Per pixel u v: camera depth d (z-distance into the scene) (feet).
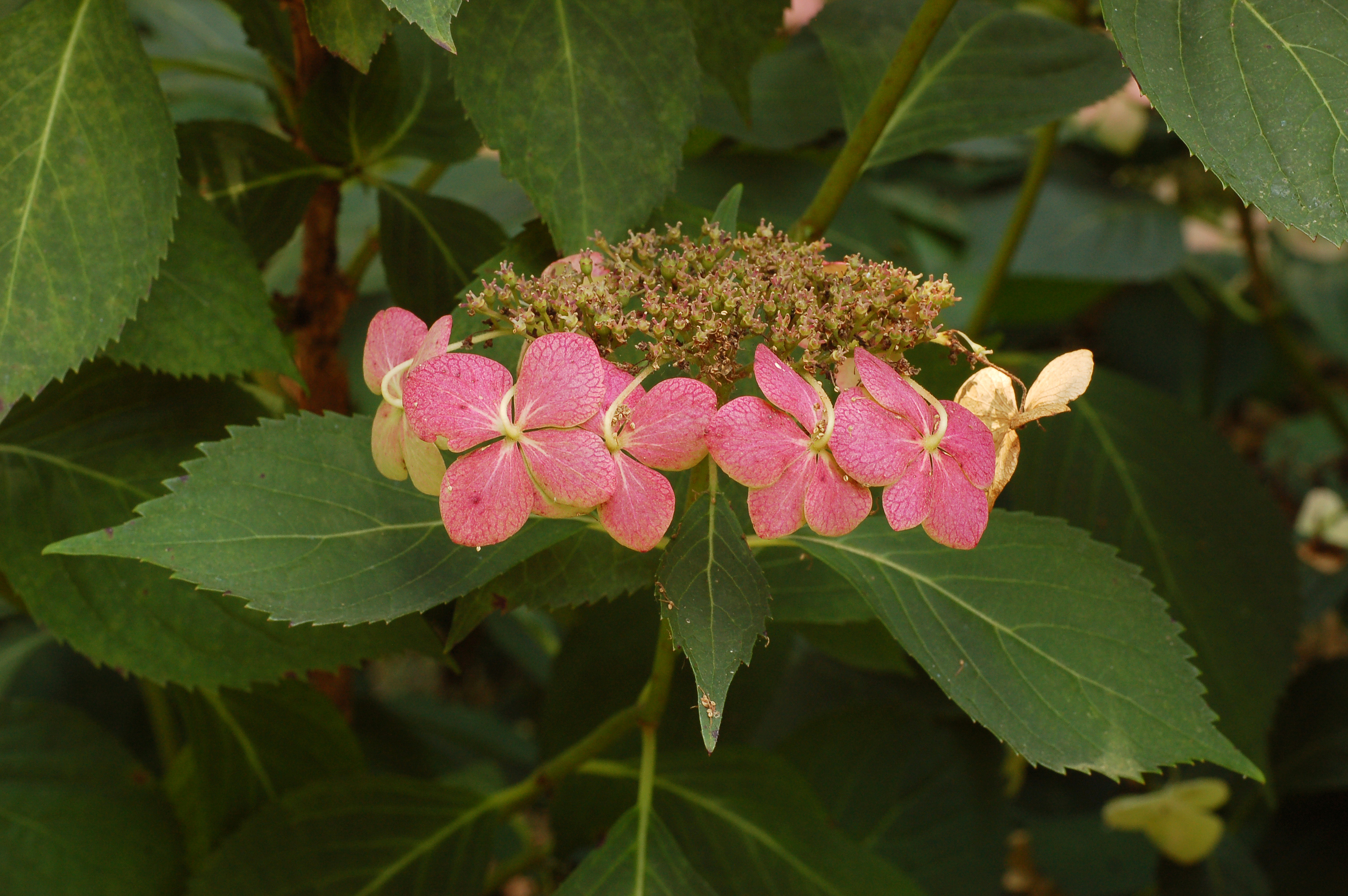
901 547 2.88
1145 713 2.78
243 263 2.98
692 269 2.80
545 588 2.89
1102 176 5.47
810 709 4.51
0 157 2.82
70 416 3.03
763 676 3.57
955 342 2.78
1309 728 4.23
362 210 4.54
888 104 3.07
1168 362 6.03
